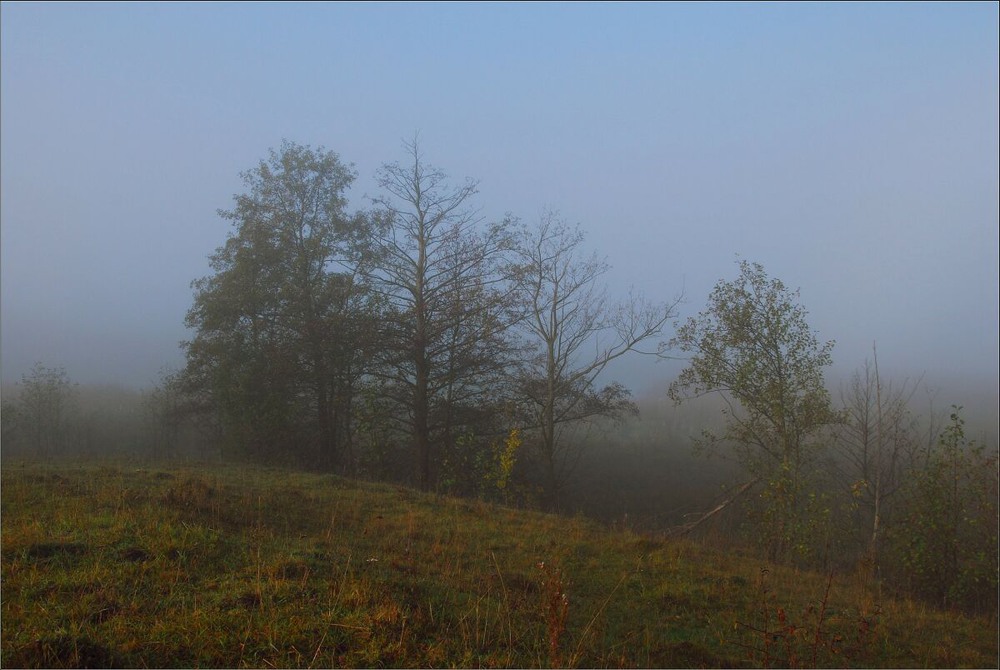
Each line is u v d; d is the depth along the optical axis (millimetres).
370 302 24547
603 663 6449
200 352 25500
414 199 25891
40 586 6332
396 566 8352
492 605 7465
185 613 5992
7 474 11438
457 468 24047
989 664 8664
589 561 10523
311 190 26859
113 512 8984
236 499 11141
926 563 14016
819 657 7816
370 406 24438
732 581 10602
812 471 17312
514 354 26328
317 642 5777
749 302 18062
